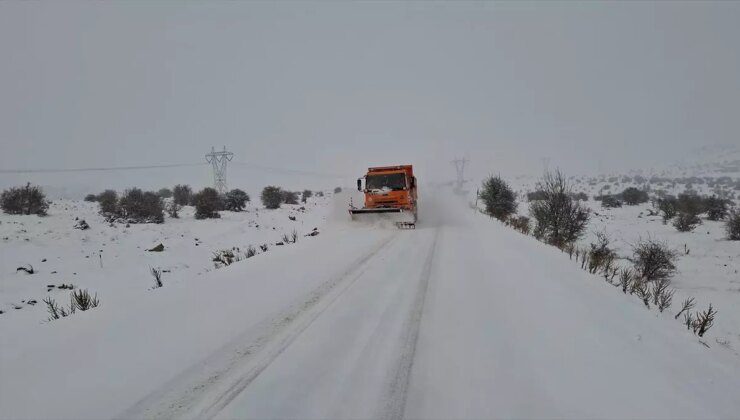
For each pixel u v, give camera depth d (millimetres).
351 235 12664
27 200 18281
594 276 7539
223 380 3254
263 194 28094
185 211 23953
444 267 7449
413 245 10242
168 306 5207
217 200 24281
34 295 8852
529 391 3035
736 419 2734
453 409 2799
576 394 2982
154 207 19453
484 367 3432
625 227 21078
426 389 3080
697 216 23297
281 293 5742
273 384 3170
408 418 2695
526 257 8406
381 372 3355
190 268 12258
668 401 2912
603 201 32906
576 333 4195
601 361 3561
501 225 15883
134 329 4398
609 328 4418
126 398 2982
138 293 6062
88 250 13109
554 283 6207
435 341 3994
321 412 2770
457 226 15391
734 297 9773
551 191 14992
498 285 6082
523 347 3840
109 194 26594
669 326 5008
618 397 2945
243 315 4816
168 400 2957
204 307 5141
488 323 4473
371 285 6148
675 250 14055
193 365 3520
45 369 3467
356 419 2680
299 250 9555
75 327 4512
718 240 17078
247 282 6402
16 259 11320
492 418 2678
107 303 5566
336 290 5879
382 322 4539
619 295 6254
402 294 5645
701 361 3836
